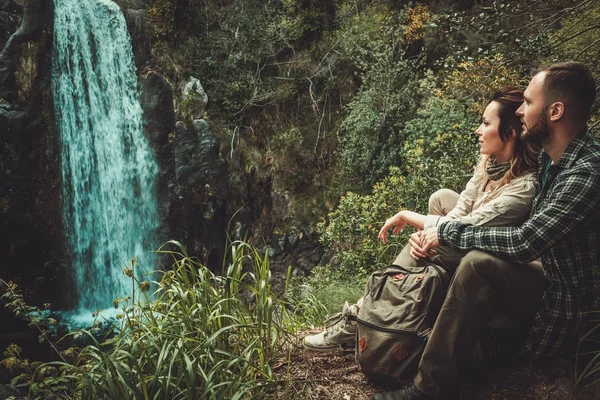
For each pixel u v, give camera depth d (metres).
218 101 13.30
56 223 12.48
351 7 12.73
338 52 12.54
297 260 12.56
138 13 13.18
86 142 12.83
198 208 13.07
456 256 2.46
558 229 2.11
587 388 2.32
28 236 12.25
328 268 7.81
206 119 13.17
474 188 2.60
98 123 12.98
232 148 13.12
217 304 2.76
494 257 2.22
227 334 2.78
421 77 11.52
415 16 11.31
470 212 2.61
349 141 11.79
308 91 13.32
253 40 13.31
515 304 2.28
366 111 11.22
